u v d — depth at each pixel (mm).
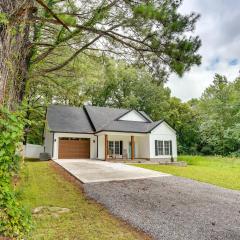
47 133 23953
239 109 31953
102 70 12461
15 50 4023
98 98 37188
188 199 7141
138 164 18547
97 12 6043
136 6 5230
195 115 39000
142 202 6711
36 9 4246
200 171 13984
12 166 3500
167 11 5086
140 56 6797
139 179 10578
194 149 36750
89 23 6188
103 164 16969
